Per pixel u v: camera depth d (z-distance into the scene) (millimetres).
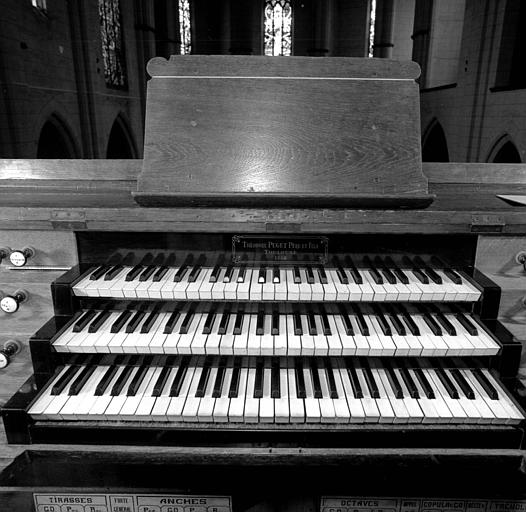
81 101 4273
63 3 3932
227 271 1290
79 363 1287
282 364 1303
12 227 1269
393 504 1257
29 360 1430
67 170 1870
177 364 1298
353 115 1309
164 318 1286
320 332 1230
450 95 4688
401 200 1250
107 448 1304
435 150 5113
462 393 1213
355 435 1150
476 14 4160
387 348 1150
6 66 3453
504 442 1146
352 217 1220
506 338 1176
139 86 4484
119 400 1170
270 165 1277
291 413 1139
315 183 1267
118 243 1322
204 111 1305
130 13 4191
